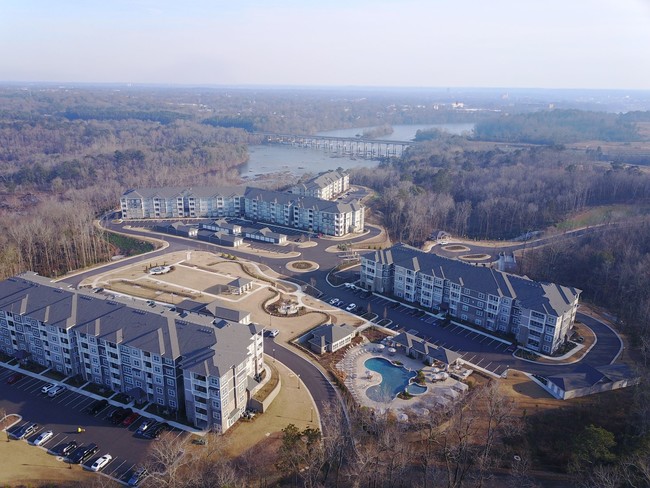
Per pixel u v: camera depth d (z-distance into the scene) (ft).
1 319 501.97
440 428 409.90
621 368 486.38
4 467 363.56
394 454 348.59
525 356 531.91
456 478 346.13
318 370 498.69
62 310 476.54
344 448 369.71
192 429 408.87
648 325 567.59
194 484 343.67
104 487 344.90
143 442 393.29
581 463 351.46
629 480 312.29
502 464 373.81
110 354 446.60
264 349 535.60
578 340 566.77
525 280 580.71
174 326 441.27
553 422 418.92
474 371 500.74
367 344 552.41
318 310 635.25
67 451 380.37
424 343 529.45
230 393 408.67
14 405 434.71
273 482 352.90
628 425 402.72
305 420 421.18
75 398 447.01
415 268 649.20
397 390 466.70
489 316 587.27
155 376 428.97
